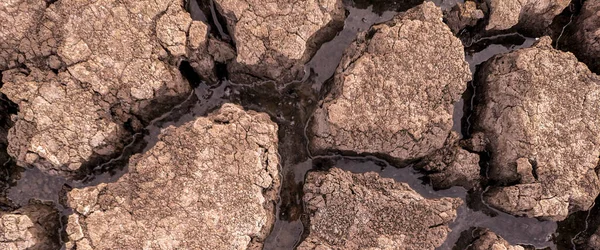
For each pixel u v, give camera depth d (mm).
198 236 3131
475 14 3564
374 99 3277
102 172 3566
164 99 3445
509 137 3410
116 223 3061
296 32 3242
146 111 3461
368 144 3391
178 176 3154
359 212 3363
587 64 3814
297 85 3781
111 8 3076
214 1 3336
